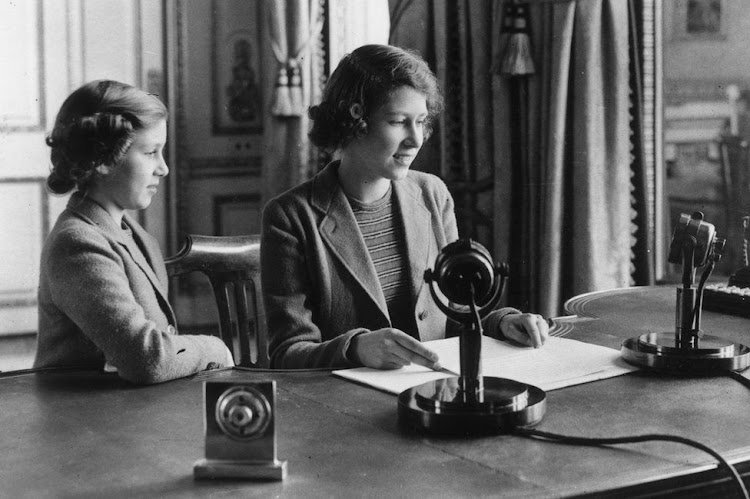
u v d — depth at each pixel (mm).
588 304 2316
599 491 1141
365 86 1997
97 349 1825
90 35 4309
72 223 1837
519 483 1158
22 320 4270
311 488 1159
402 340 1719
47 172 4270
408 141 2033
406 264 2189
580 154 3465
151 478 1209
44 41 4234
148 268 1951
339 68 2064
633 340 1795
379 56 2010
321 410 1494
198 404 1557
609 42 3418
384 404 1526
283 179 4457
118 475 1222
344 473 1207
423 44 3945
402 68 1996
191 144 4527
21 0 4176
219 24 4512
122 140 1845
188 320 4562
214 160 4574
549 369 1688
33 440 1371
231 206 4625
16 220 4238
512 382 1474
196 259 2252
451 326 2252
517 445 1305
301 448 1309
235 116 4586
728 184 3602
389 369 1729
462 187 3908
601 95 3443
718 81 3584
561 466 1215
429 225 2246
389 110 1999
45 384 1687
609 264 3494
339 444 1323
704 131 3643
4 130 4195
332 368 1773
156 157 1923
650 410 1456
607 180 3473
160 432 1405
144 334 1699
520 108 3689
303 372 1749
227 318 2287
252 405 1193
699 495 1204
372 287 2107
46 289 1843
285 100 4363
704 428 1368
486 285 1440
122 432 1406
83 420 1470
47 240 1857
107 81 1907
